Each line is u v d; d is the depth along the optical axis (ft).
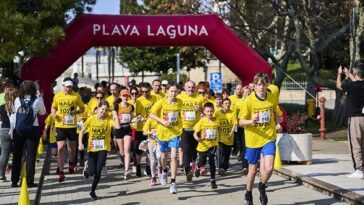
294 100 144.46
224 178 40.70
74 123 41.47
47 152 51.37
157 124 36.01
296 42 81.10
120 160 48.29
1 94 38.60
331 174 37.93
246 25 88.33
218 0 87.10
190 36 59.36
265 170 28.07
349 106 35.55
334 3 88.12
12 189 35.86
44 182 39.55
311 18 80.02
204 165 41.96
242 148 41.83
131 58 142.10
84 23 58.13
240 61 60.29
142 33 58.54
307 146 42.91
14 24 51.83
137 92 42.65
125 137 41.50
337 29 88.02
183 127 38.70
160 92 43.86
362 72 34.91
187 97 38.96
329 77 133.28
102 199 33.17
